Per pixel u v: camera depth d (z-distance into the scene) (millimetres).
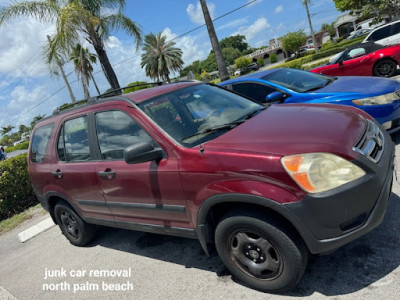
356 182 2045
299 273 2219
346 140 2223
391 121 4059
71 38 10562
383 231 2754
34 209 6848
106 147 3225
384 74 8578
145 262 3455
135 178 2887
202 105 3191
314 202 2004
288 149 2158
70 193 3805
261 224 2199
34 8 10328
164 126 2793
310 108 3014
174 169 2572
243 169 2199
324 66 9492
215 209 2566
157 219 2949
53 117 4105
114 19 11750
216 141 2537
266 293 2473
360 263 2486
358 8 23500
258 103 3584
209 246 2920
